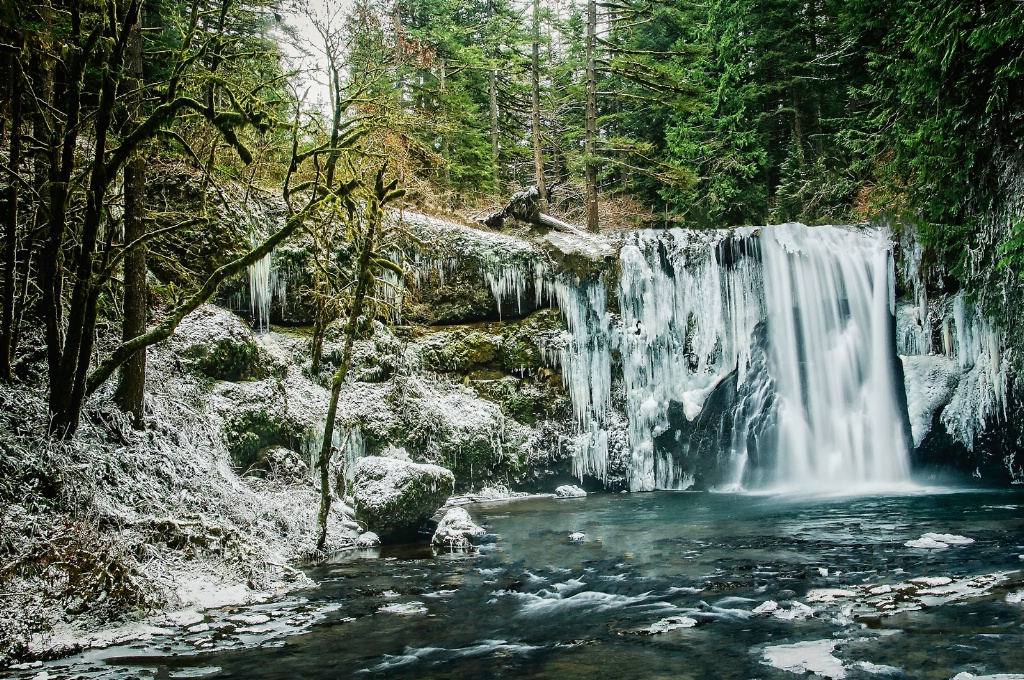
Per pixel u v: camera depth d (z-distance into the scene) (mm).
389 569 7645
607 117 26359
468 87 25734
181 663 4586
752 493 14141
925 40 12234
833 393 15039
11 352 8000
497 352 15844
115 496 7461
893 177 15602
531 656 4590
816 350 15258
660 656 4457
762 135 23328
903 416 14508
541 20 25516
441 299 15938
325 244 10312
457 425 14539
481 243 15984
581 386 15859
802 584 6148
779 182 23844
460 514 9406
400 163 10758
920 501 11484
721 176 22953
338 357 13742
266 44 8938
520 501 14078
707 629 5016
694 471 15781
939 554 7066
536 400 15734
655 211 27391
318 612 5875
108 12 7191
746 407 15625
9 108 7969
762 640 4680
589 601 5992
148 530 6887
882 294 15062
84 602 5426
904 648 4340
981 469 13906
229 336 11594
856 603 5418
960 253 13742
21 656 4730
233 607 6086
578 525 10484
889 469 14453
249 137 9305
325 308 10281
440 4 23641
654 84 20844
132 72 8852
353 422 12969
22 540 5809
